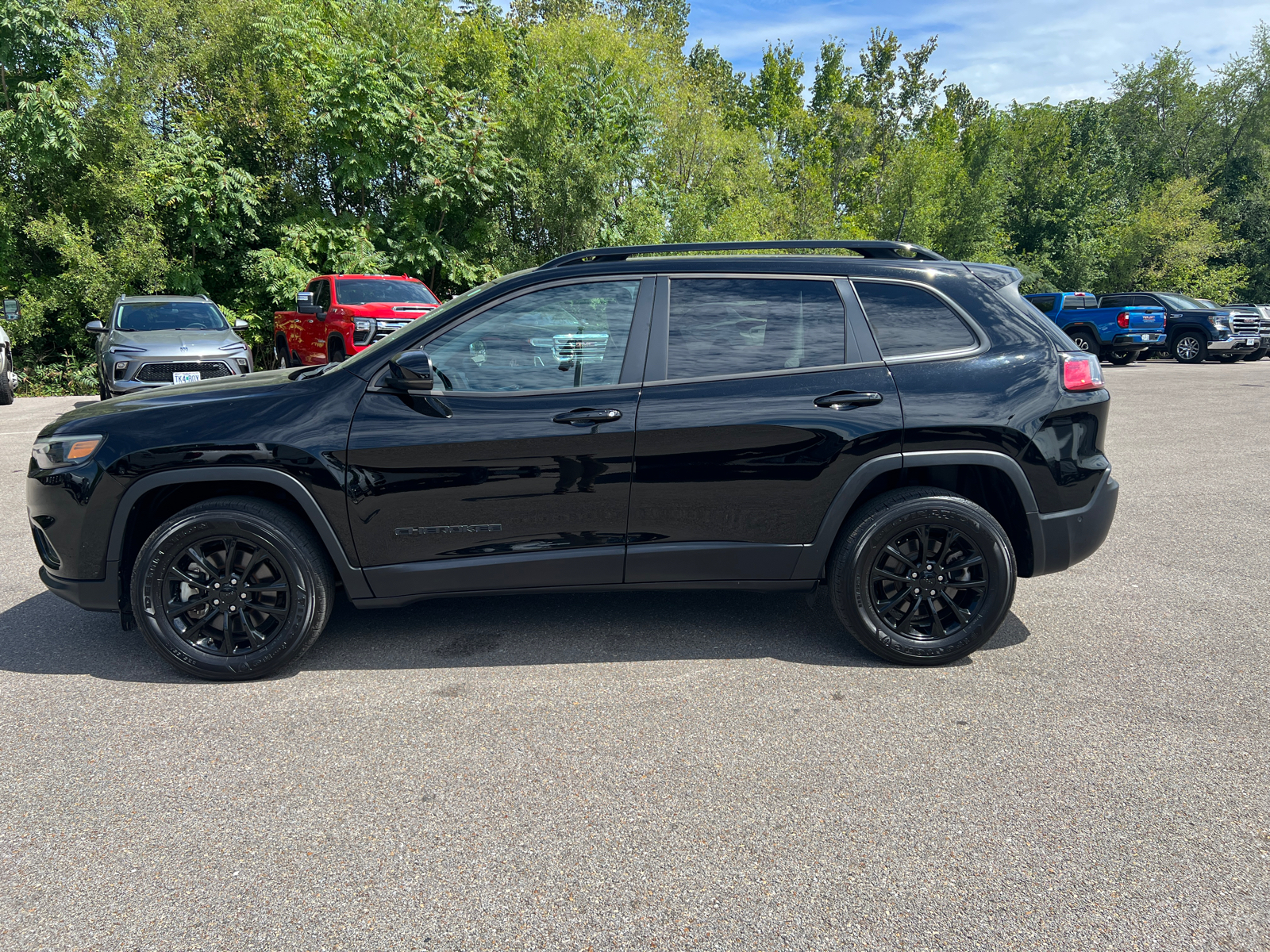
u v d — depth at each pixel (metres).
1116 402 12.92
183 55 18.81
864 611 3.36
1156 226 43.03
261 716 2.99
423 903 2.00
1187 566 4.81
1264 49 51.09
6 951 1.83
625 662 3.46
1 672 3.38
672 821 2.33
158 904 2.00
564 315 3.36
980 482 3.53
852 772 2.59
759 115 51.22
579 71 23.11
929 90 53.38
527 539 3.32
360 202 21.17
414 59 19.80
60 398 15.06
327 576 3.34
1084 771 2.59
